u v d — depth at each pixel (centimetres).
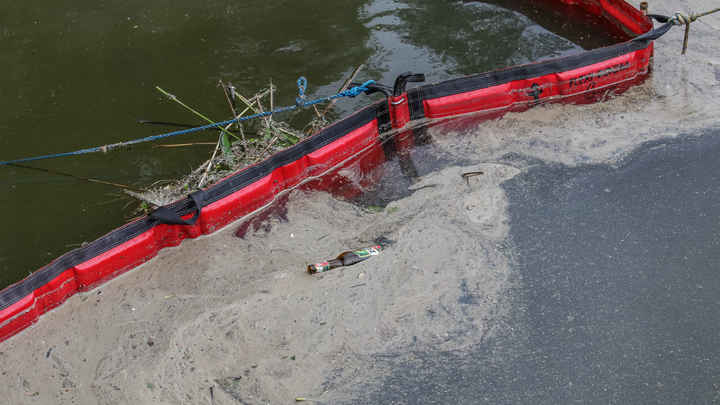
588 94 856
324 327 571
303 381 529
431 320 575
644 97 841
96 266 612
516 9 1077
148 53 1002
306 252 655
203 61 980
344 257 630
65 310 605
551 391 516
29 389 533
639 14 929
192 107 893
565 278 610
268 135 821
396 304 589
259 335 566
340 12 1092
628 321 568
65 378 541
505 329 565
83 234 705
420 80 804
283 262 642
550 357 541
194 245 673
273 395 518
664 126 788
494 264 626
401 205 707
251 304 595
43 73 966
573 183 717
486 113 841
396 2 1117
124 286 626
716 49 922
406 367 538
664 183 708
